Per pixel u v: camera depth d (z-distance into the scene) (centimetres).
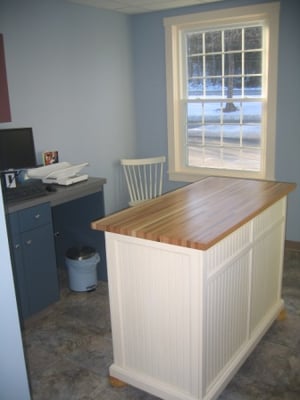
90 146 424
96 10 410
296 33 371
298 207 404
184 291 190
